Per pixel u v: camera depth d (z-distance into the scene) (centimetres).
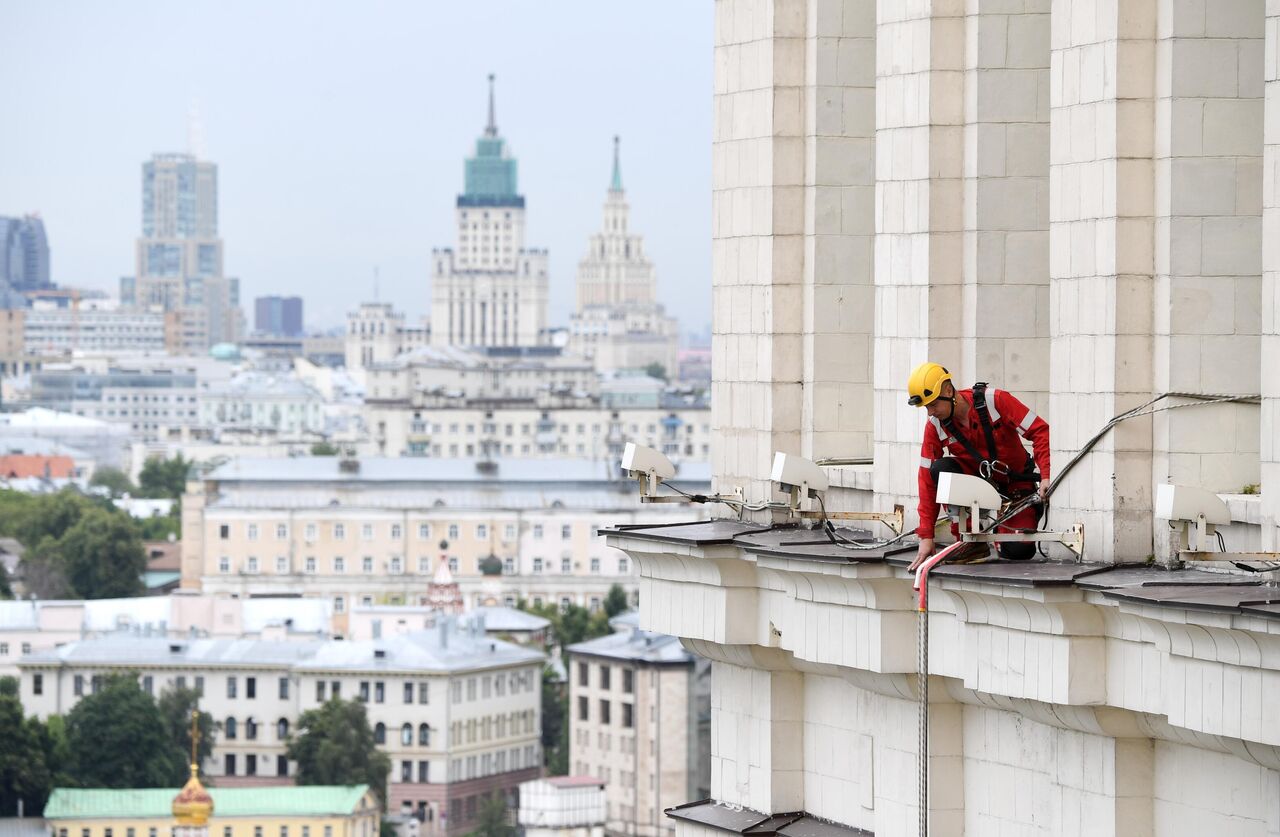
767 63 3450
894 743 3195
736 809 3538
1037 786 2916
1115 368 2759
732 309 3541
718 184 3562
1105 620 2692
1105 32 2761
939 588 2875
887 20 3131
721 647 3441
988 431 2872
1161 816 2745
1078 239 2808
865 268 3438
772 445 3456
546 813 17825
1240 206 2730
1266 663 2442
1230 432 2738
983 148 3036
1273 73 2548
